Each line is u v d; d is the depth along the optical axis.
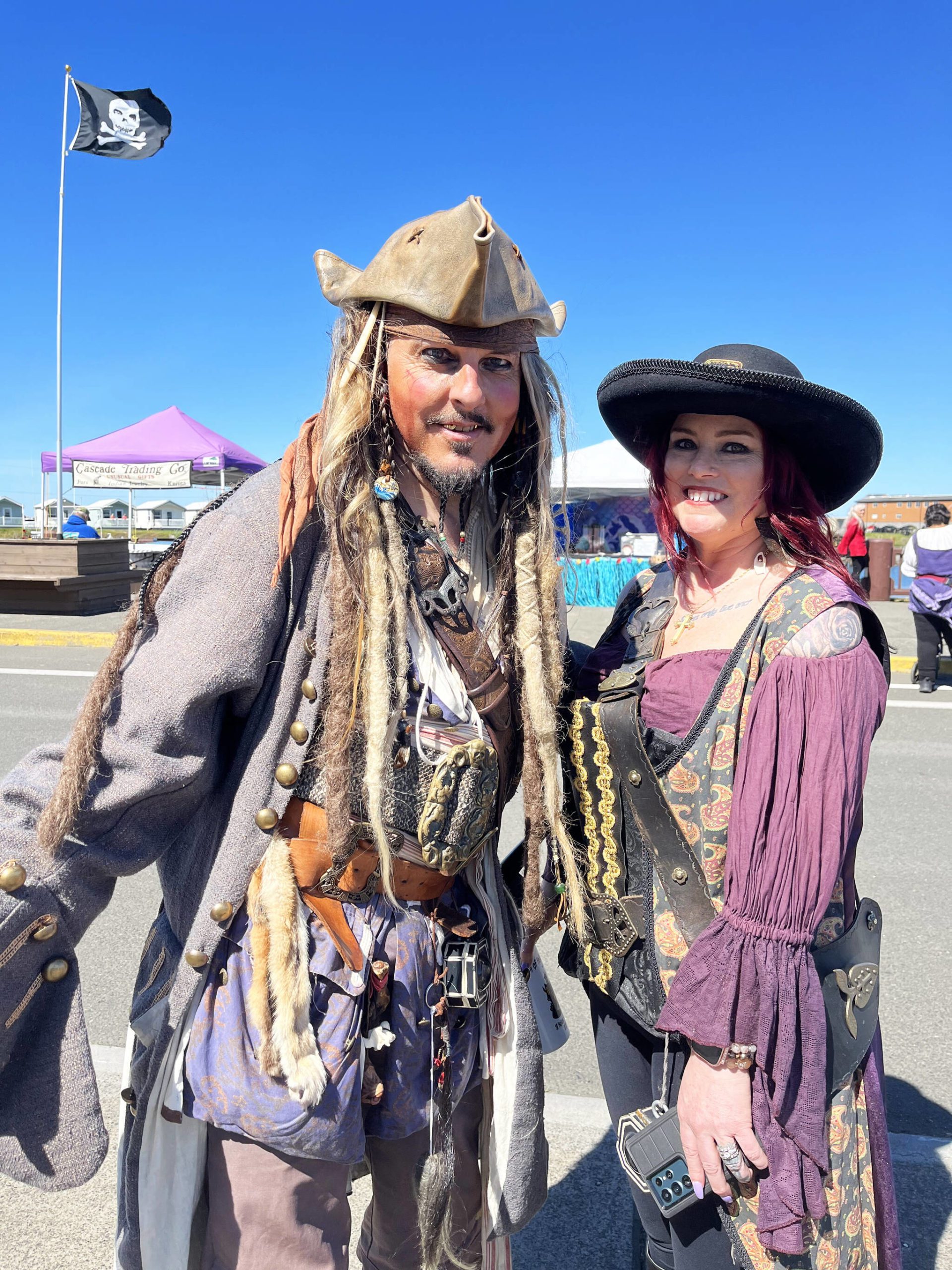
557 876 1.43
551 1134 2.20
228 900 1.16
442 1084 1.25
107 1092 2.30
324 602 1.19
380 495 1.23
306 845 1.18
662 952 1.28
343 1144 1.15
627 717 1.29
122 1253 1.25
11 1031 1.13
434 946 1.26
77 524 13.45
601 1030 1.46
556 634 1.40
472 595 1.36
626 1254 1.87
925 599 8.03
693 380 1.25
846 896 1.25
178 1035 1.18
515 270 1.23
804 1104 1.14
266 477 1.24
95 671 8.31
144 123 13.23
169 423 14.79
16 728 6.07
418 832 1.21
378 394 1.25
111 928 3.42
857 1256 1.20
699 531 1.33
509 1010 1.37
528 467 1.40
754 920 1.13
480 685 1.29
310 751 1.19
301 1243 1.18
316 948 1.18
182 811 1.20
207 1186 1.24
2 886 1.08
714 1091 1.15
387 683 1.16
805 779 1.12
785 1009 1.12
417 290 1.17
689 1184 1.23
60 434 13.03
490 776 1.26
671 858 1.26
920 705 7.59
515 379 1.28
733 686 1.23
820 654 1.17
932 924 3.44
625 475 14.91
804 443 1.35
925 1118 2.35
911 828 4.50
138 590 1.18
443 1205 1.24
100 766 1.13
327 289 1.30
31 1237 1.88
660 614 1.43
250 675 1.15
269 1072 1.11
